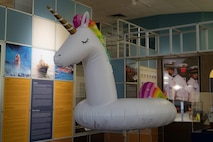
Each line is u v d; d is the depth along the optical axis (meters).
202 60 8.07
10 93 4.49
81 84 6.05
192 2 8.66
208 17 9.83
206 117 6.10
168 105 3.43
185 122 6.54
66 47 2.83
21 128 4.65
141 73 7.36
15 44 4.61
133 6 9.05
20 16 4.73
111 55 7.57
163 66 8.36
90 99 3.05
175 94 8.20
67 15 5.73
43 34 5.16
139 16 10.38
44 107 5.11
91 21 3.18
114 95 3.10
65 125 5.56
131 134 6.39
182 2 8.67
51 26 5.34
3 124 4.36
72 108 5.77
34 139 4.88
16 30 4.64
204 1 8.53
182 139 6.52
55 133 5.31
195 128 6.14
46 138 5.11
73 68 5.84
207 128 6.02
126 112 2.97
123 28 9.78
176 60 8.37
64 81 5.61
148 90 3.70
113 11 9.58
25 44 4.79
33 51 4.93
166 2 8.68
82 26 3.02
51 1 5.37
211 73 8.01
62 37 5.59
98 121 2.99
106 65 3.09
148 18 10.45
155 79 7.97
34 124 4.89
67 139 5.59
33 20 4.96
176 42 9.82
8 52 4.49
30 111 4.82
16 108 4.58
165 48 9.87
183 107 7.43
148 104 3.14
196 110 6.22
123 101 3.07
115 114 2.95
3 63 4.40
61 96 5.51
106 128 3.09
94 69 3.03
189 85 8.25
